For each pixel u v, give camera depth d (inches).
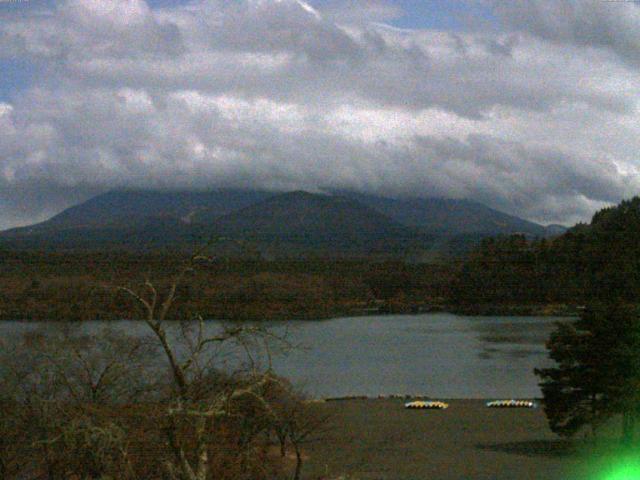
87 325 3794.3
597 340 4382.4
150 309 1424.7
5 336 3786.9
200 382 1541.6
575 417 4493.1
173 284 1460.4
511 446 4756.4
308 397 5664.4
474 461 4266.7
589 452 4510.3
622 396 4370.1
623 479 3870.6
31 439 2271.2
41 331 3619.6
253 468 2249.0
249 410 2043.6
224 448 2036.2
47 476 2400.3
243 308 5885.8
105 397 2439.7
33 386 2551.7
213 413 1398.9
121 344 2751.0
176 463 1515.7
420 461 4220.0
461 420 5821.9
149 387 2285.9
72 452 1781.5
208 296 5890.8
